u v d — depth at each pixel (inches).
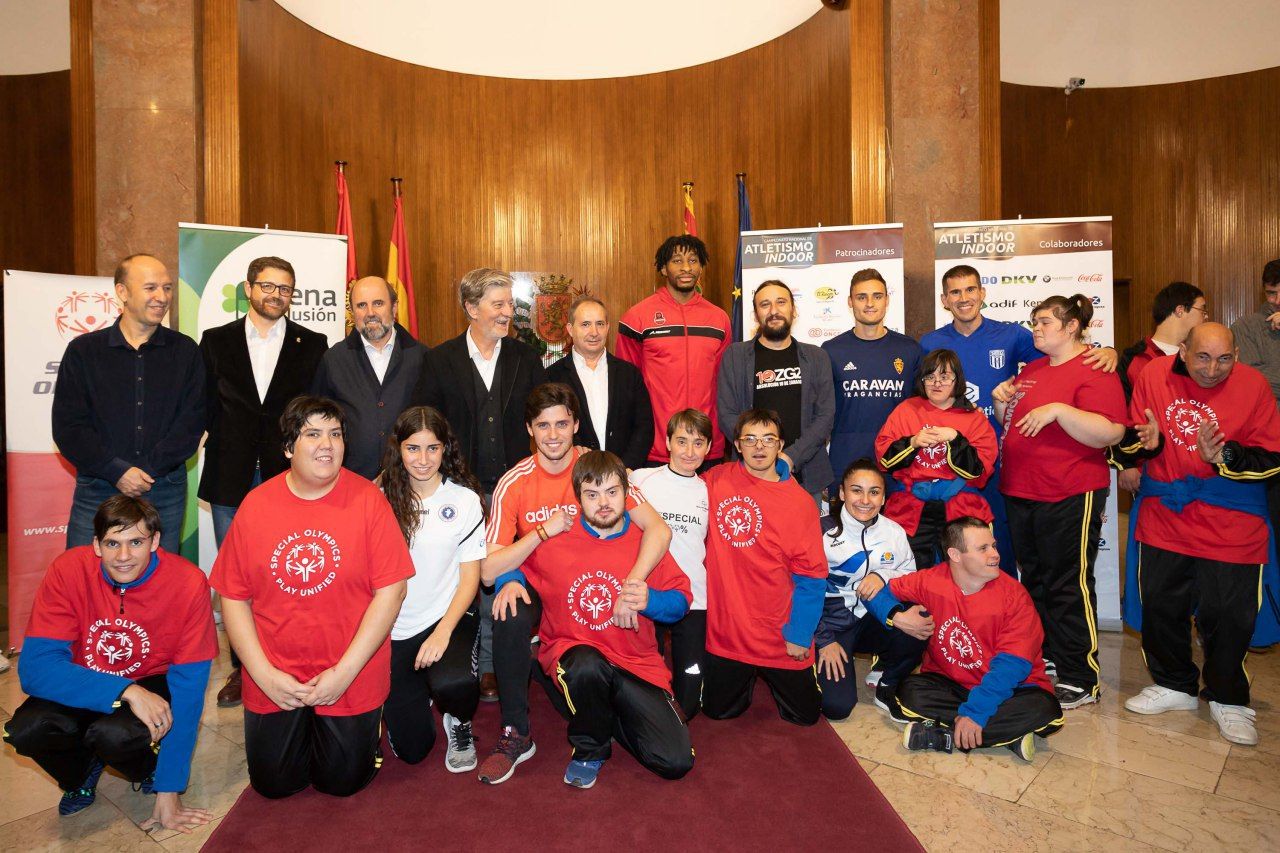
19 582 140.1
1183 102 266.7
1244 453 103.6
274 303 124.0
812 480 130.9
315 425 84.2
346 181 228.2
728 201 247.9
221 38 169.5
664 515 110.5
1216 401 107.9
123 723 83.3
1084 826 83.7
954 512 119.3
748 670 108.1
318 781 88.8
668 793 89.0
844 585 115.9
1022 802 88.7
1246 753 100.9
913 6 173.5
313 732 88.0
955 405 122.2
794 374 132.5
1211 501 107.3
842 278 167.6
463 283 118.9
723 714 109.7
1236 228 261.9
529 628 94.6
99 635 85.9
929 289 174.7
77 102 162.2
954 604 103.7
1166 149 269.0
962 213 174.1
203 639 86.9
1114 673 130.4
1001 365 136.9
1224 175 262.5
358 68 234.7
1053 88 271.9
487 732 105.3
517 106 260.8
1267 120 255.6
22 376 140.5
